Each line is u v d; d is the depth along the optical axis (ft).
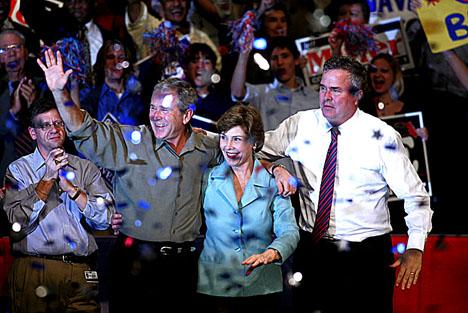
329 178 40.96
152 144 39.86
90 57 61.62
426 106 63.82
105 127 39.47
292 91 61.36
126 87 60.70
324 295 41.50
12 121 58.75
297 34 64.39
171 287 40.16
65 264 40.98
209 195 39.04
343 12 64.49
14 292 40.88
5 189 41.55
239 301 38.65
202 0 63.67
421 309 49.70
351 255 40.98
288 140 42.65
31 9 61.57
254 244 38.88
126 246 40.11
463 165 63.57
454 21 62.75
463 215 63.05
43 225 40.57
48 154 41.70
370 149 40.60
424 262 49.90
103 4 63.16
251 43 60.29
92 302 41.81
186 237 40.32
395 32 64.13
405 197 40.60
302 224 42.45
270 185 38.93
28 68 59.77
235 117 38.11
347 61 40.42
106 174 56.49
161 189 39.70
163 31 61.67
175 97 39.17
